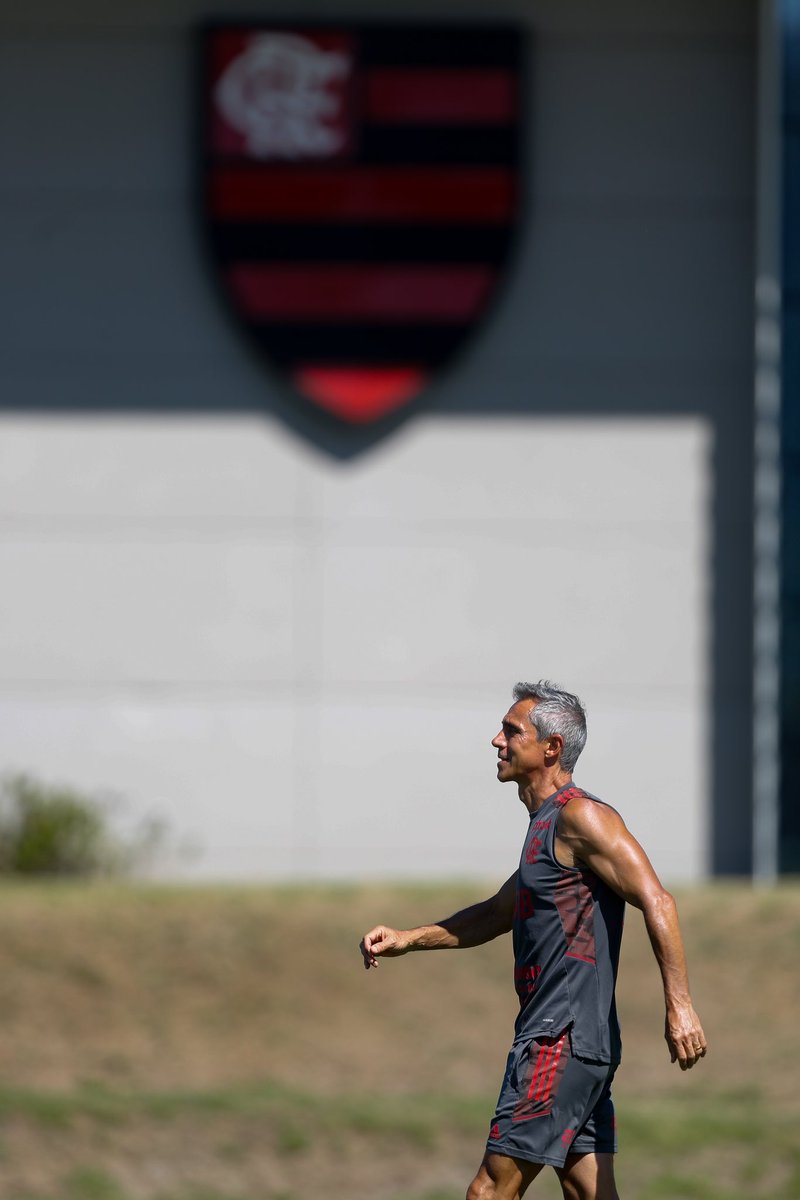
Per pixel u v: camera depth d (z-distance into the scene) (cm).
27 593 5888
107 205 5884
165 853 5856
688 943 4656
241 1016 4200
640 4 5894
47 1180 3077
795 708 5869
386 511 5922
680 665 5947
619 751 5941
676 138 5925
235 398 5912
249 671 5903
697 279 5938
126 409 5906
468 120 5825
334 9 5841
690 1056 1911
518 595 5938
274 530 5919
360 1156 3212
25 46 5853
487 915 2208
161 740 5894
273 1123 3291
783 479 5866
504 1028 4197
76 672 5888
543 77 5903
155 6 5847
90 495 5900
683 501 5947
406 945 2189
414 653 5922
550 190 5919
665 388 5941
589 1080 2027
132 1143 3206
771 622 5856
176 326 5906
